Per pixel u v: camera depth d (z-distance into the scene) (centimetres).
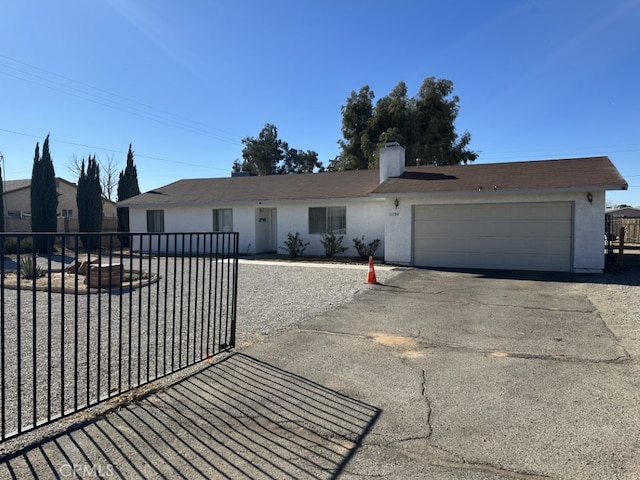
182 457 311
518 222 1373
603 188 1223
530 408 388
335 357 538
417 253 1513
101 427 354
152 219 2283
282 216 2005
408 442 333
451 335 639
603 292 965
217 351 561
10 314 769
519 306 839
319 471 295
